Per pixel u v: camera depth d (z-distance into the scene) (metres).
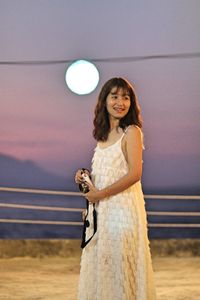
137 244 3.41
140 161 3.43
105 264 3.39
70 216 8.16
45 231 8.09
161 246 7.73
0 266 7.07
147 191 8.02
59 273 6.69
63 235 8.12
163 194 8.02
